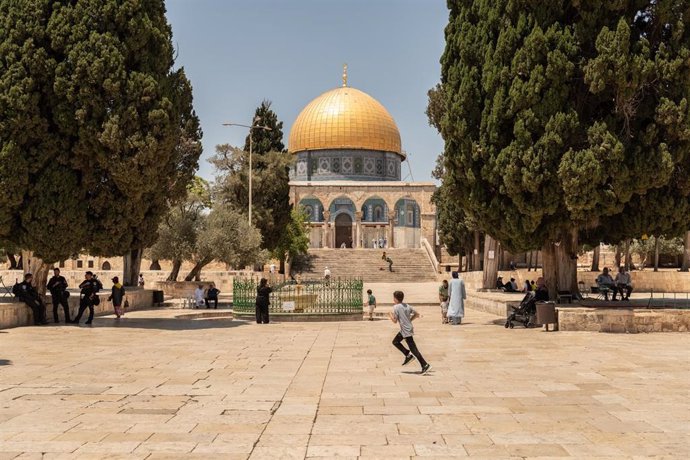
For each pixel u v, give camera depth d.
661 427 8.26
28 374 12.12
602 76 18.09
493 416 8.84
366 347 16.36
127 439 7.77
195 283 38.09
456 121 20.61
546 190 18.98
